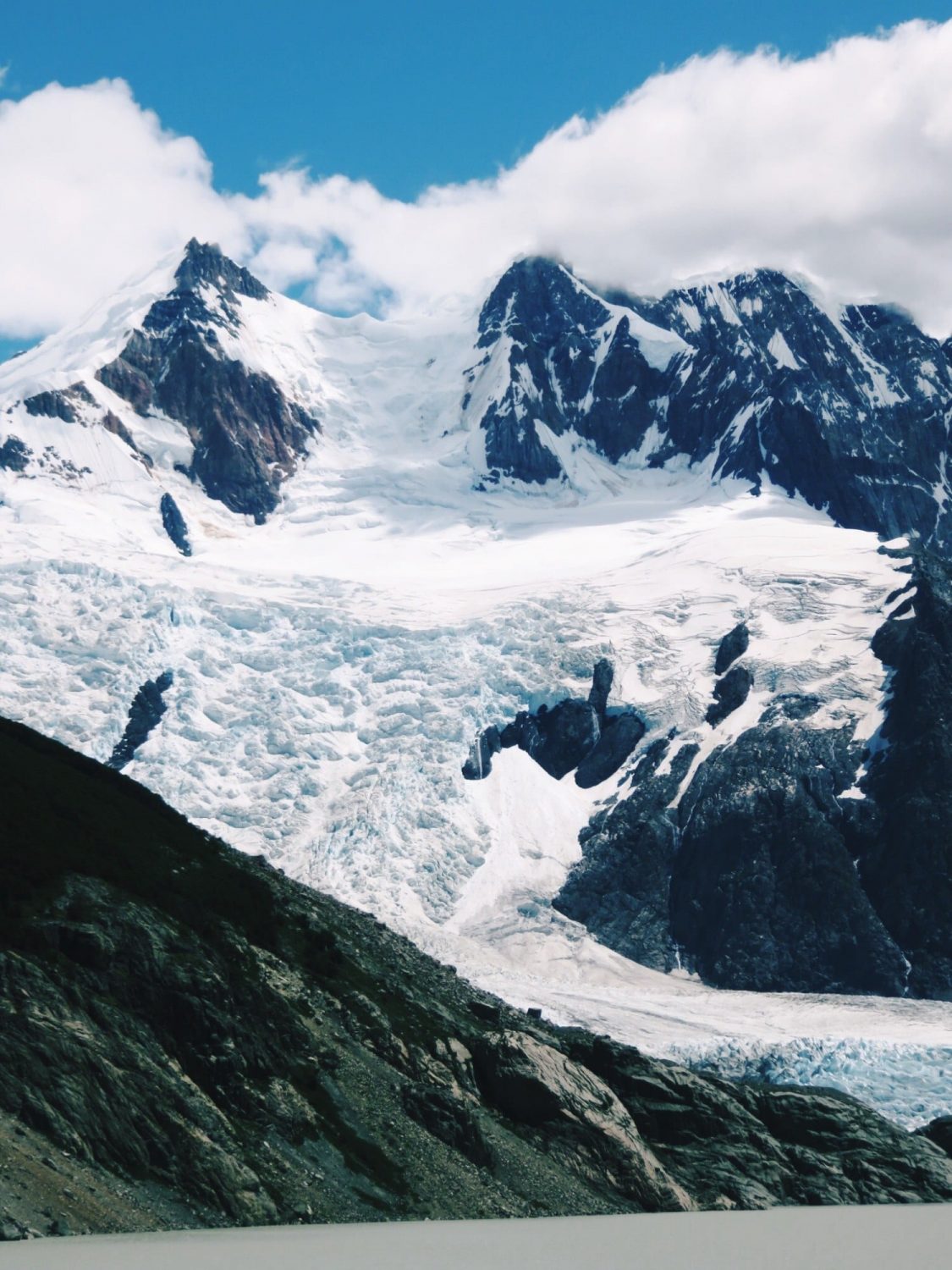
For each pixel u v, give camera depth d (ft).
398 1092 367.25
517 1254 318.86
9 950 303.89
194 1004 323.57
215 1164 294.66
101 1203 270.87
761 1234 384.47
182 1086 305.32
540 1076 418.92
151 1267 248.52
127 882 357.41
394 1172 337.72
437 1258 300.20
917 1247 366.63
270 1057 341.00
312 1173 317.42
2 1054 283.79
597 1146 414.82
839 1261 344.69
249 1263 259.39
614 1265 316.40
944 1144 568.00
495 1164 379.35
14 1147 269.23
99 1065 292.81
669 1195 413.80
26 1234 253.44
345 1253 287.89
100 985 311.88
